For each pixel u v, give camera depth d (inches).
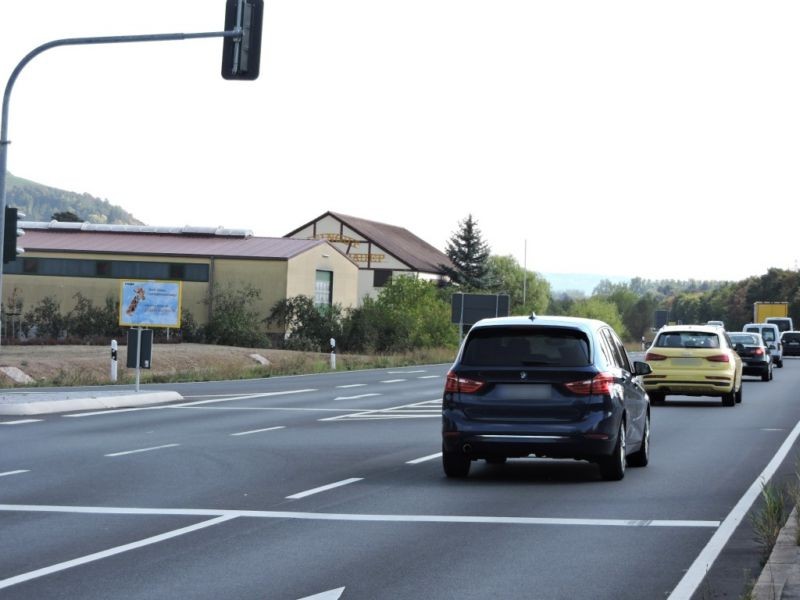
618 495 650.2
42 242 3486.7
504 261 7165.4
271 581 420.8
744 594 386.9
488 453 703.1
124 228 3703.3
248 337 3065.9
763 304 4576.8
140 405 1358.3
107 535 515.5
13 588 406.6
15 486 674.2
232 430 1045.8
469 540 506.9
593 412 693.9
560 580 423.8
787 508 583.8
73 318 3070.9
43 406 1227.2
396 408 1330.0
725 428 1108.5
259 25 1042.1
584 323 730.2
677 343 1432.1
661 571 440.1
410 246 5905.5
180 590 404.8
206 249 3410.4
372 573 435.8
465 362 713.0
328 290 3646.7
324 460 815.1
